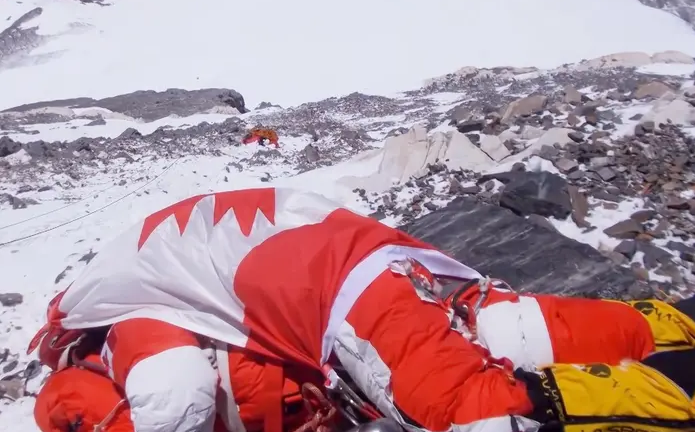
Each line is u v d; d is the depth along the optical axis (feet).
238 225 11.07
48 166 35.70
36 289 19.75
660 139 23.49
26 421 13.93
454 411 9.11
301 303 10.09
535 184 19.58
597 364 9.66
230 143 39.65
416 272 10.70
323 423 10.45
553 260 16.47
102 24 290.76
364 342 9.66
